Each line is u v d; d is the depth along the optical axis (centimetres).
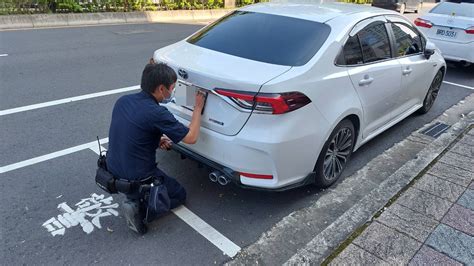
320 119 326
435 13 832
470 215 335
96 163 400
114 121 293
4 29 1055
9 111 504
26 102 537
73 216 321
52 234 300
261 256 292
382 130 465
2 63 713
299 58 326
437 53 573
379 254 288
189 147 333
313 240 309
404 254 288
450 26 793
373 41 402
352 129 385
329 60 336
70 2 1237
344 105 352
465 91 727
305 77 310
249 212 342
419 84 520
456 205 349
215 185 377
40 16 1152
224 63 320
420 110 587
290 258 289
